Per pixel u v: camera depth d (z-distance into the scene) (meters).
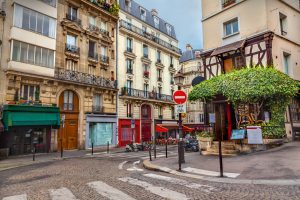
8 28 18.83
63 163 12.50
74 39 24.72
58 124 20.67
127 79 30.81
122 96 29.05
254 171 7.29
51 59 21.16
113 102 28.03
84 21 25.84
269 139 11.33
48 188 6.17
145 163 10.43
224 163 9.05
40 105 19.84
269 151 10.48
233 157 10.33
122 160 13.38
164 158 12.48
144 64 34.25
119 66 29.84
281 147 11.12
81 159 14.59
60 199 5.07
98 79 25.95
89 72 25.88
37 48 20.17
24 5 19.50
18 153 18.52
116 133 27.81
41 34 20.52
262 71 11.74
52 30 21.42
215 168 8.28
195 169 8.36
